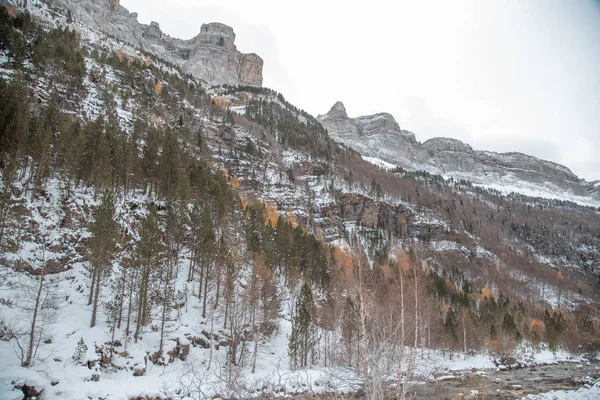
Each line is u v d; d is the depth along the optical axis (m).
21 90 66.19
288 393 32.41
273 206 131.38
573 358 67.94
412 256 26.27
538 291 142.88
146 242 42.19
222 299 55.91
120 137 76.12
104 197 45.94
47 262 44.22
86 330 37.19
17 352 30.41
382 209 159.62
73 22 181.38
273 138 193.38
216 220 71.12
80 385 29.55
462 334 66.88
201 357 42.56
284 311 64.94
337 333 52.94
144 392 31.33
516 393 35.19
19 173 54.84
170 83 165.62
